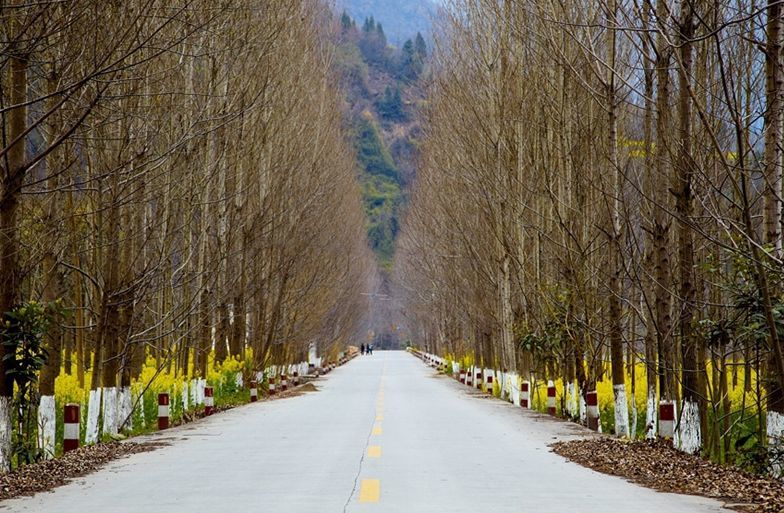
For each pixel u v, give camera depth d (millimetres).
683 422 18891
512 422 28500
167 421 27703
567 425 27469
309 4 48062
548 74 30516
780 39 14641
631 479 14961
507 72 36969
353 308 101000
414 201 84312
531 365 41406
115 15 18094
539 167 33094
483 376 53656
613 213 25516
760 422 20000
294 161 46375
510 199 36000
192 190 28938
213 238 40031
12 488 14367
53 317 19719
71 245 24828
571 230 29906
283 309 54344
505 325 41031
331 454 19016
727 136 23328
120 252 26828
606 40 25641
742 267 17484
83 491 13914
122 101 22844
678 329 22203
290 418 30453
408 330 193500
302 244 49969
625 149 29609
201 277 35062
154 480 15117
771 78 14984
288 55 42000
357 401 41219
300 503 12250
